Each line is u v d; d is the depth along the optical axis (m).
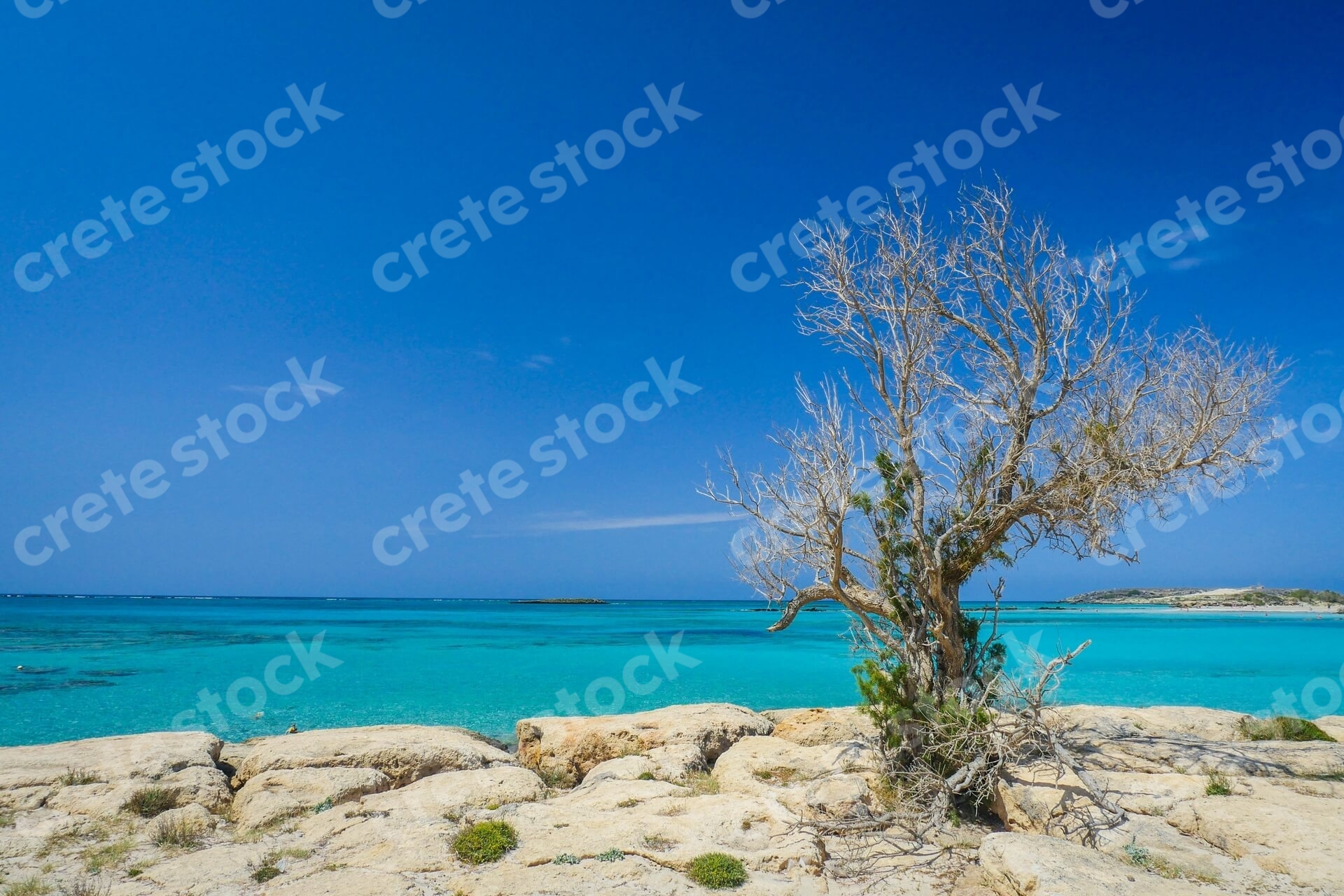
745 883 9.94
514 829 11.88
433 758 16.19
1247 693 32.59
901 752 13.87
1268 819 10.22
